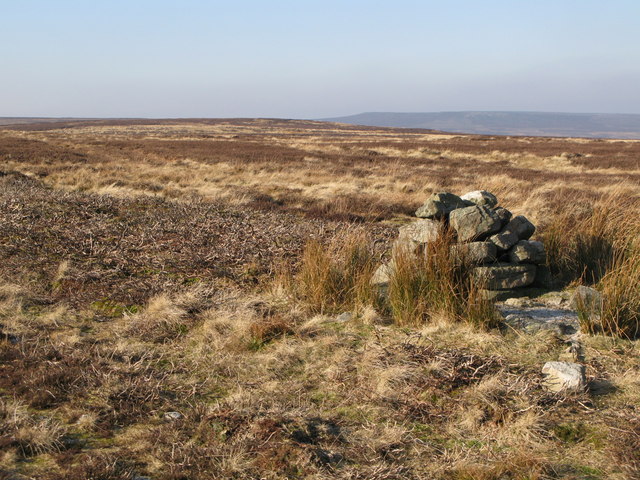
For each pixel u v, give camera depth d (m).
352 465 3.18
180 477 2.96
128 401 3.85
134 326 5.51
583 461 3.20
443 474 3.11
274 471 3.04
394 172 22.48
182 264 7.66
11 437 3.21
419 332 5.27
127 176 19.42
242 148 37.81
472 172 23.88
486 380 4.16
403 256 6.12
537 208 12.49
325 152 35.91
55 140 44.75
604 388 4.11
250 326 5.38
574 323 5.57
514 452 3.28
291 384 4.25
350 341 5.12
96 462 3.01
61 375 4.14
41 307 6.03
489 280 6.37
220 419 3.62
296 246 8.68
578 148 40.25
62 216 10.62
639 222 7.64
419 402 3.90
